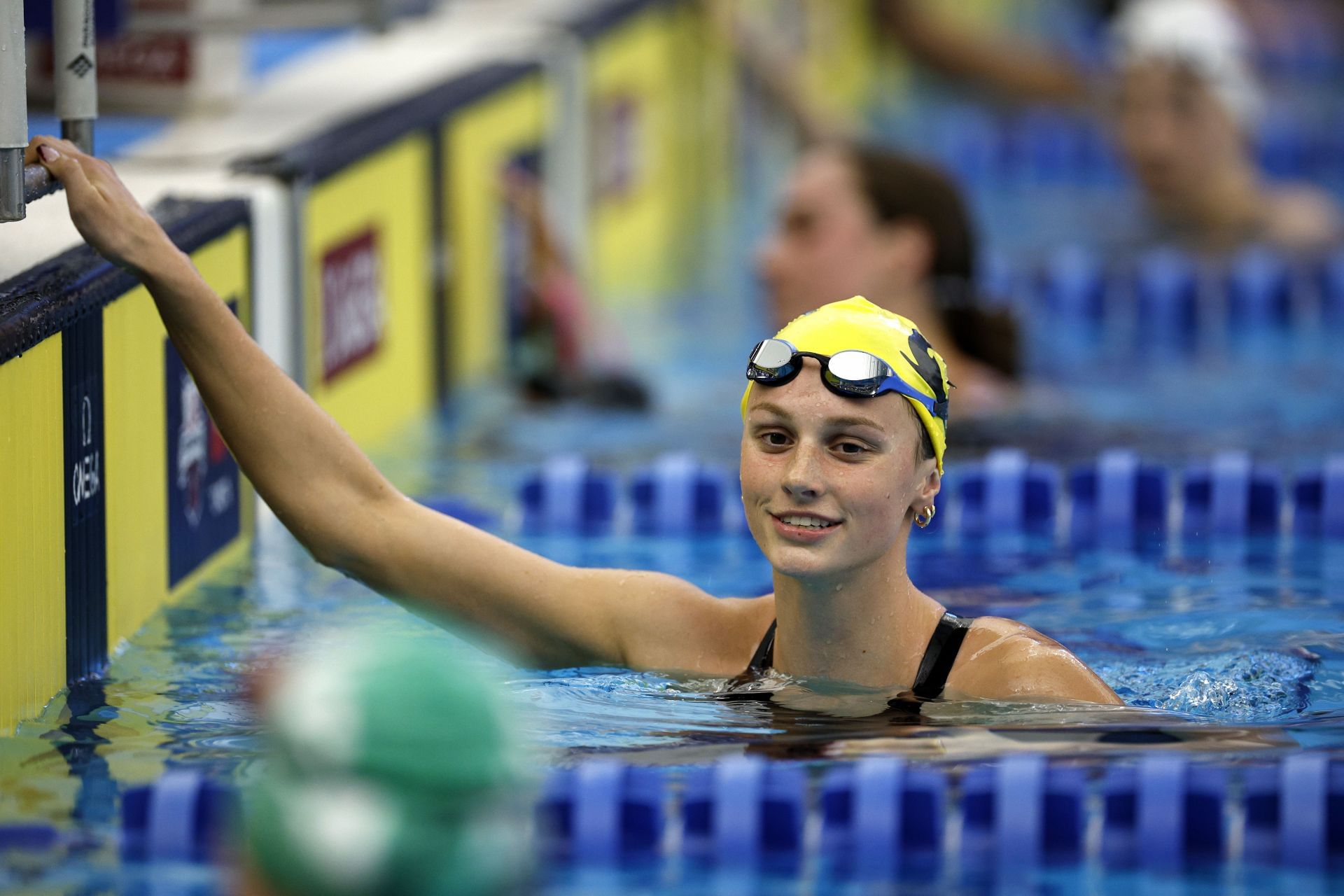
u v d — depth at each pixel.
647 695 8.55
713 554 12.91
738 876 7.05
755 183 31.11
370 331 15.59
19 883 6.63
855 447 7.79
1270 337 21.50
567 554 12.92
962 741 7.84
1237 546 13.00
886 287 17.77
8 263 9.67
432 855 3.59
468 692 3.69
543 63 20.67
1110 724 8.06
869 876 7.04
